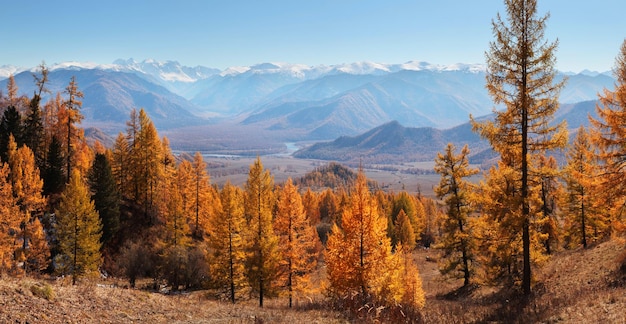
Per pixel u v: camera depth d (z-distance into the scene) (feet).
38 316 38.24
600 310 47.19
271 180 181.27
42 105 211.61
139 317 46.98
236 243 114.83
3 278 44.70
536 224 66.23
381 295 66.69
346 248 75.41
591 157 72.59
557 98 59.41
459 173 105.70
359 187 77.36
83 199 122.52
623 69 72.08
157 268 150.71
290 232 113.91
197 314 53.06
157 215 196.03
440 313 68.64
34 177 135.03
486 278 94.84
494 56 62.08
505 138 64.64
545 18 58.54
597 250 90.27
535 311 56.49
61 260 122.31
